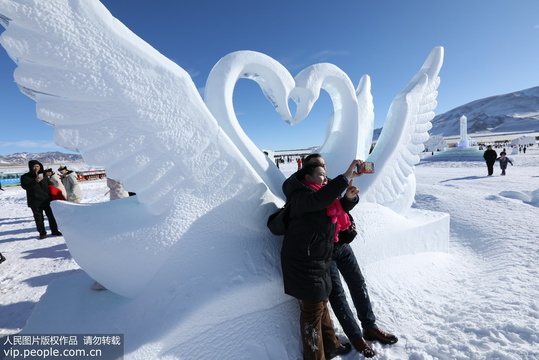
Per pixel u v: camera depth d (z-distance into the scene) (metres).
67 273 3.80
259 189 1.86
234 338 1.67
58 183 5.72
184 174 1.62
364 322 1.90
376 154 2.89
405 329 2.01
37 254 4.64
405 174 3.02
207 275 1.67
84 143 1.41
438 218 3.23
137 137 1.48
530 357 1.60
